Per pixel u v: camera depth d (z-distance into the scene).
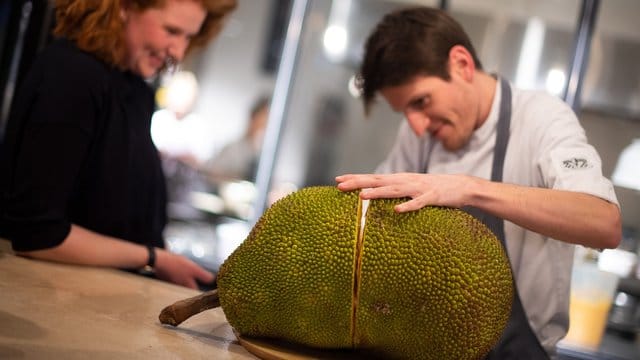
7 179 1.24
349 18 4.13
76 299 0.93
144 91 1.42
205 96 5.39
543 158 1.09
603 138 3.41
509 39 3.74
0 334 0.71
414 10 1.19
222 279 0.81
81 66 1.24
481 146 1.23
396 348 0.77
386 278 0.74
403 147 1.44
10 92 1.68
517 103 1.22
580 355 1.76
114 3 1.22
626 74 3.43
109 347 0.72
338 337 0.78
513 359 1.07
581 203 0.91
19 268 1.10
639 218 2.97
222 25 1.48
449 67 1.15
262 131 4.38
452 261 0.73
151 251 1.30
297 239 0.77
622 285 2.24
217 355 0.77
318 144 5.27
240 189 3.52
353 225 0.76
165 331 0.84
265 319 0.79
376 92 1.22
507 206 0.88
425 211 0.78
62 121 1.20
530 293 1.19
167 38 1.30
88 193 1.31
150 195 1.45
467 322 0.73
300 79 5.10
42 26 1.66
